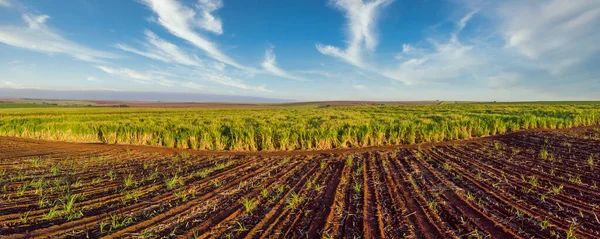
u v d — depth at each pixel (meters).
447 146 11.34
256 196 5.78
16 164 8.93
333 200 5.45
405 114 28.42
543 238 3.85
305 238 4.05
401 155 9.73
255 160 9.44
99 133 15.26
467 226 4.23
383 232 4.12
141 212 5.00
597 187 5.82
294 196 5.47
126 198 5.66
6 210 5.00
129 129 14.05
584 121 17.81
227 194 5.94
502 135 13.95
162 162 9.34
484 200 5.26
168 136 12.81
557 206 4.89
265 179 7.09
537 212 4.66
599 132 13.98
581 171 7.06
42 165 8.80
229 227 4.41
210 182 6.86
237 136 12.12
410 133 13.02
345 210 4.95
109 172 7.88
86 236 4.09
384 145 11.98
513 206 4.93
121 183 6.79
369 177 7.02
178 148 12.14
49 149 11.97
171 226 4.46
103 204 5.37
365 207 5.06
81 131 14.76
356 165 8.36
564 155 9.02
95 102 166.38
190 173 7.80
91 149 11.95
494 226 4.22
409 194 5.68
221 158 9.88
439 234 4.04
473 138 13.33
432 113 29.61
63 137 14.91
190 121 22.09
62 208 5.11
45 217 4.68
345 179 6.88
